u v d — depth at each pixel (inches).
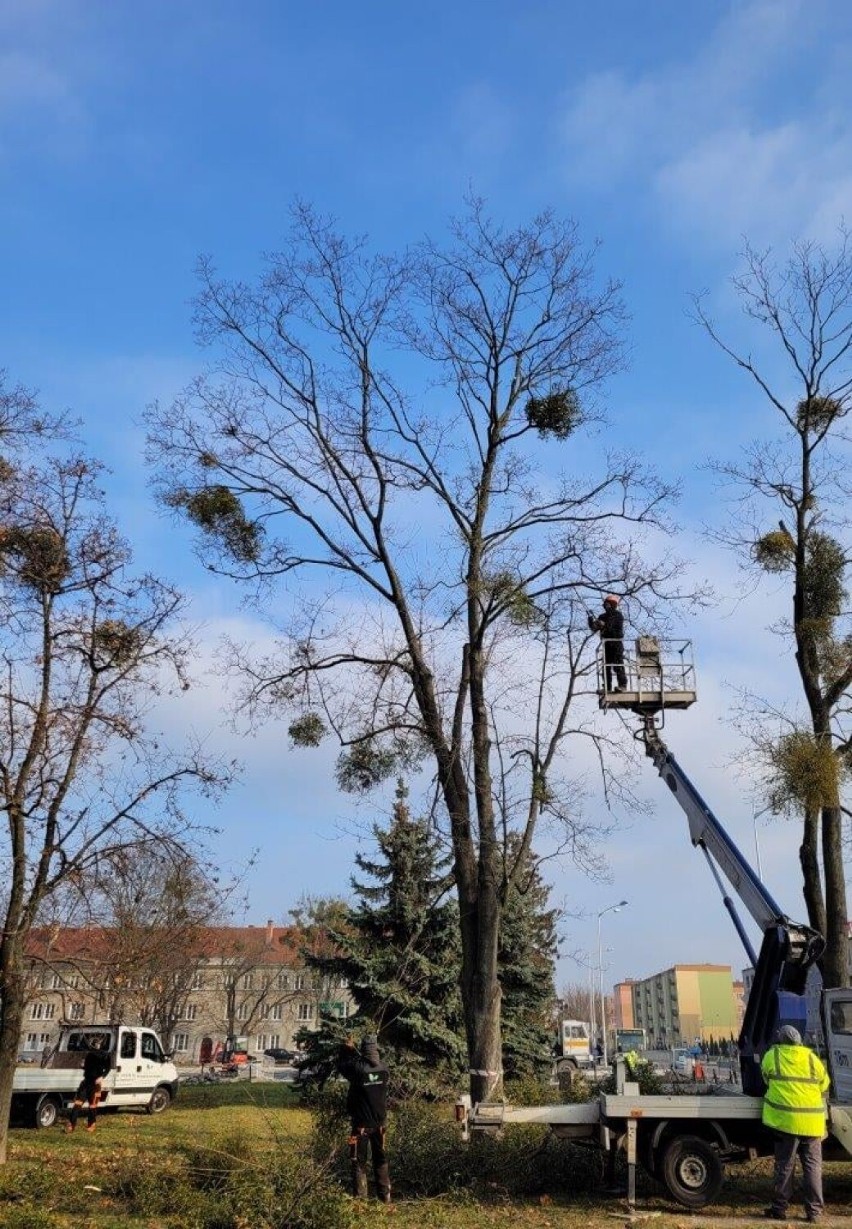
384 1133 456.1
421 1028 987.9
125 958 719.1
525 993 1205.7
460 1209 434.0
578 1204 455.5
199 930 1086.4
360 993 1072.8
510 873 690.8
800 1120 417.4
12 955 603.5
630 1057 684.1
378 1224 390.6
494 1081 629.3
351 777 729.0
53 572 634.2
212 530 725.9
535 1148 494.3
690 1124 461.4
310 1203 364.8
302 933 2066.9
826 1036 500.4
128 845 636.7
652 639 690.2
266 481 746.8
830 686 735.7
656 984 5836.6
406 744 716.7
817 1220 413.4
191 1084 1449.3
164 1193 408.5
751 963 543.2
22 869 611.2
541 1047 1190.9
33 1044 2753.4
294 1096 1129.4
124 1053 964.0
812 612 758.5
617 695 678.5
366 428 753.6
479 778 690.8
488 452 755.4
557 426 746.2
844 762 698.2
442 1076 923.4
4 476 641.0
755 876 545.0
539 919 1251.2
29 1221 350.9
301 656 740.0
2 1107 581.6
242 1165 426.9
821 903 722.2
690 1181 446.6
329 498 755.4
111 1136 722.2
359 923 1087.6
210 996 3134.8
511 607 718.5
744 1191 484.4
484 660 719.1
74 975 745.0
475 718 703.7
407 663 736.3
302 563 749.3
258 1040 3376.0
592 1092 758.5
